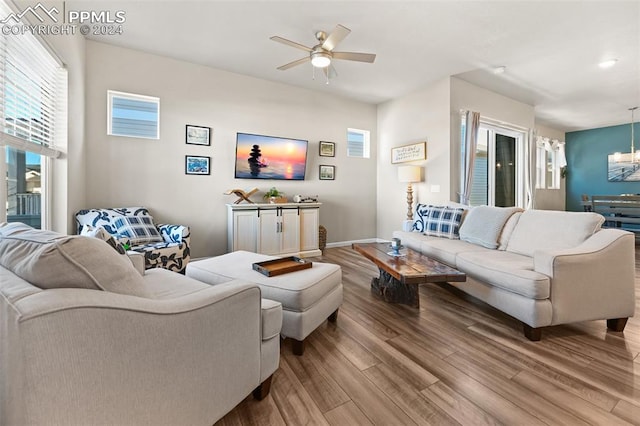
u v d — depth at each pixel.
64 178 2.76
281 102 4.72
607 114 6.33
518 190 5.73
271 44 3.48
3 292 0.76
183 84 3.95
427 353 1.82
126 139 3.62
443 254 2.90
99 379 0.78
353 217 5.61
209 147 4.16
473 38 3.31
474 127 4.43
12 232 1.12
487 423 1.25
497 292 2.22
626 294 2.07
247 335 1.25
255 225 4.18
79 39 3.11
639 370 1.63
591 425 1.24
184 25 3.08
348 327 2.17
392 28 3.11
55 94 2.68
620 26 3.07
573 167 8.04
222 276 2.06
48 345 0.69
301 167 4.92
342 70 4.20
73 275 0.87
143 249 2.83
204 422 1.07
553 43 3.43
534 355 1.79
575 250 2.03
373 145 5.79
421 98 4.89
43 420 0.69
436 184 4.64
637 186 6.96
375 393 1.45
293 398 1.42
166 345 0.93
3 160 1.89
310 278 1.95
